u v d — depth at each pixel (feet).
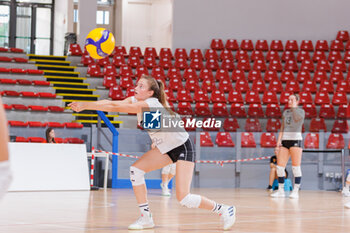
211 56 69.15
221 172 49.73
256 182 50.14
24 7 87.35
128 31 89.71
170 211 23.56
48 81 60.18
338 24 73.51
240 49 71.26
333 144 49.70
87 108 14.44
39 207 24.12
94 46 21.13
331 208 27.45
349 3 73.61
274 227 17.74
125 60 68.23
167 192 35.76
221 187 49.60
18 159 36.88
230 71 67.51
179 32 71.46
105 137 45.78
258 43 71.26
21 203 26.27
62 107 52.75
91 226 16.92
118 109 15.20
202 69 64.90
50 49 88.48
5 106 49.44
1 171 4.00
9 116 49.67
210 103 59.31
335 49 70.69
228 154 50.06
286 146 36.42
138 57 66.95
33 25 87.61
